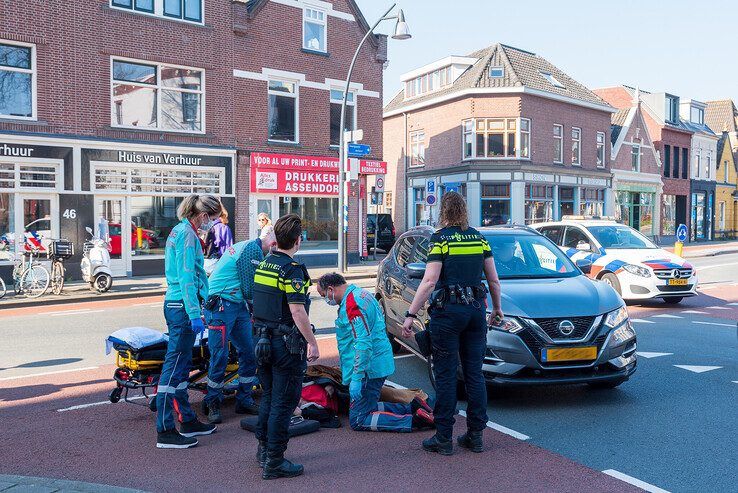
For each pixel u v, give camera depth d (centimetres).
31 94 1633
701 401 616
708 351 845
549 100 3259
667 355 821
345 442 513
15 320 1143
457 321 472
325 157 2172
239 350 582
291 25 2106
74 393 661
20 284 1400
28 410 604
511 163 3095
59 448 498
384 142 3850
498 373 583
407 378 719
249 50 2008
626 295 1247
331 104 2231
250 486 425
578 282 671
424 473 445
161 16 1828
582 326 593
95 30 1708
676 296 1244
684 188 4403
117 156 1747
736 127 5281
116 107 1761
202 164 1903
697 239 4597
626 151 3825
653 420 559
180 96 1883
